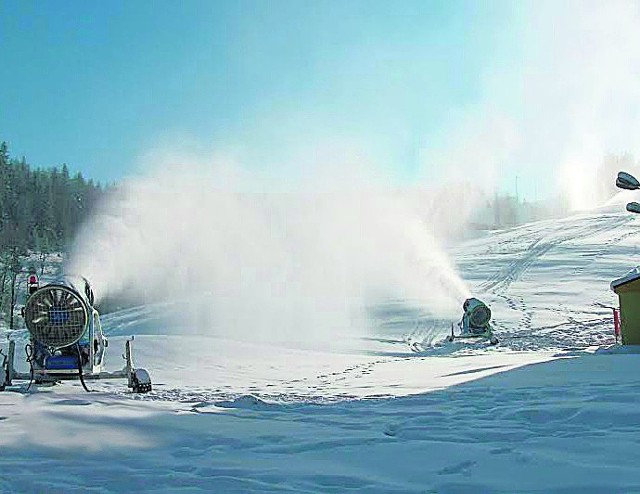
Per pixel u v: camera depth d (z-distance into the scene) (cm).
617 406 637
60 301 960
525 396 788
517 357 1662
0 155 7706
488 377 1089
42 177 7450
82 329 962
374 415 704
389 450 520
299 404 807
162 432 614
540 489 400
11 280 5091
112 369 1540
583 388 821
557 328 2884
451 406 744
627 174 1745
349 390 995
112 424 649
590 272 4394
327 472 459
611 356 1412
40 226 6469
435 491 409
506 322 3102
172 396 912
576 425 584
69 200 6956
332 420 676
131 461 507
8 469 481
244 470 470
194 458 513
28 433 601
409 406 763
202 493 415
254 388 1073
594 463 446
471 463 468
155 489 429
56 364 961
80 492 422
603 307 3397
